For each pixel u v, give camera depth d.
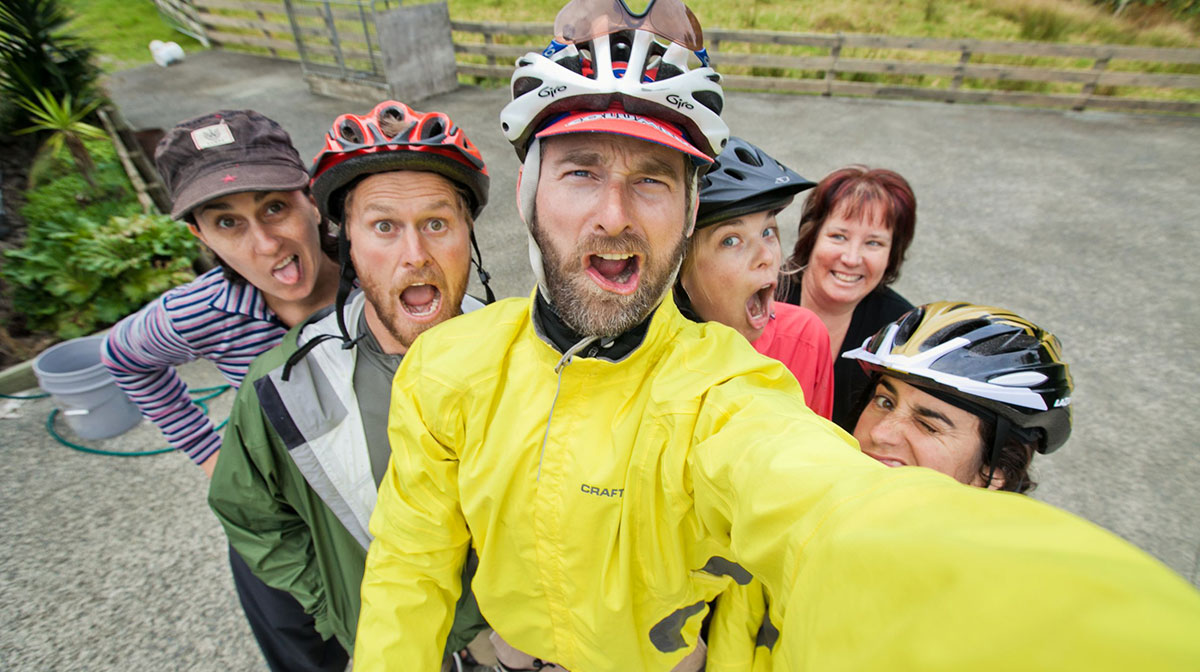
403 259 1.25
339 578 1.44
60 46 6.62
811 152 7.86
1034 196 6.69
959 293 4.96
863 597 0.39
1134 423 3.60
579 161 0.84
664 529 0.90
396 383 1.09
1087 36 11.84
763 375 0.88
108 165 5.91
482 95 10.42
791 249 5.61
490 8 13.60
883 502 0.45
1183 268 5.31
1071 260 5.46
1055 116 9.30
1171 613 0.22
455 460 1.06
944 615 0.31
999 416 1.16
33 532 2.88
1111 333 4.47
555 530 0.96
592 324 0.87
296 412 1.27
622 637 1.00
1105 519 2.97
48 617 2.50
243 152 1.49
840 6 13.28
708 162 0.94
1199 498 3.09
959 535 0.35
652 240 0.86
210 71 11.76
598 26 0.89
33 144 5.95
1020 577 0.28
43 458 3.29
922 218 6.20
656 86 0.84
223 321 1.66
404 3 10.29
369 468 1.32
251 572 1.60
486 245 5.60
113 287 4.25
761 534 0.60
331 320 1.41
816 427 0.68
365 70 9.85
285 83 11.02
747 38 10.14
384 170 1.21
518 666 1.49
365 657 1.02
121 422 3.42
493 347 1.01
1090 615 0.24
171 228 4.49
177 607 2.53
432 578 1.10
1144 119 9.09
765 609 1.11
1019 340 1.20
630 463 0.89
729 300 1.31
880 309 2.14
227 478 1.36
